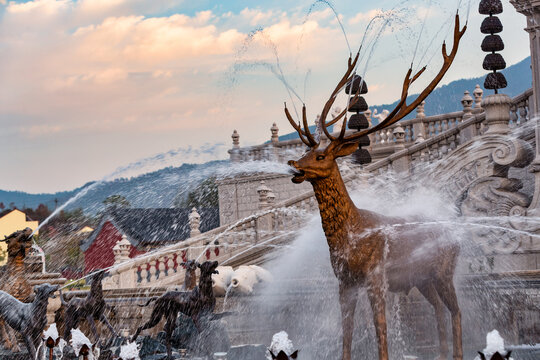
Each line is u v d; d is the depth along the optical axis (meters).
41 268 13.43
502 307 10.91
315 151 7.75
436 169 17.09
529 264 13.97
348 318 7.73
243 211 31.95
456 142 20.62
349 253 7.68
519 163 14.81
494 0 16.30
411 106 8.12
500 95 15.77
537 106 15.66
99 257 32.09
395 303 10.73
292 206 19.12
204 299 9.56
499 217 14.63
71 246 28.66
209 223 32.72
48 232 28.09
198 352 9.80
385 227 7.91
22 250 11.97
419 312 10.70
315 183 7.75
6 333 10.96
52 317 12.96
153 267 18.20
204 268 9.61
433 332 10.63
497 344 5.78
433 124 27.78
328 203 7.71
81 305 10.43
